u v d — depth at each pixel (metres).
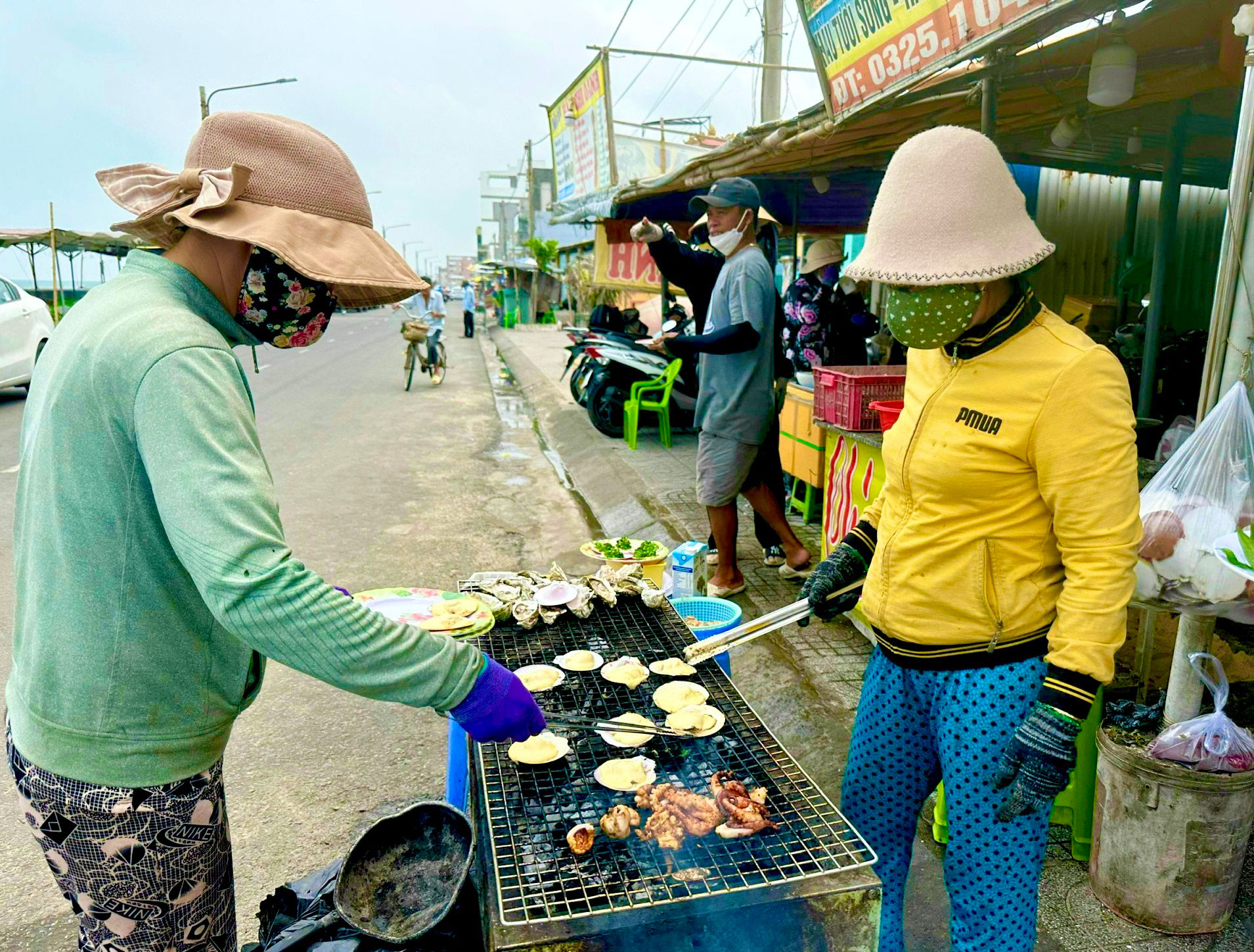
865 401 3.81
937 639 1.66
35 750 1.26
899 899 1.95
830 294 5.75
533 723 1.37
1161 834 2.14
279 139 1.34
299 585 1.16
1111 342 6.02
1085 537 1.46
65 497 1.20
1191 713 2.16
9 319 10.52
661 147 11.32
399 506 6.73
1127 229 7.16
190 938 1.40
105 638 1.23
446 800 2.55
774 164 5.35
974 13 2.38
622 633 2.47
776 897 1.40
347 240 1.35
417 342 13.64
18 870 2.57
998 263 1.41
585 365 9.79
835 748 3.12
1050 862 2.49
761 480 4.62
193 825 1.34
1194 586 1.82
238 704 1.40
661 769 1.82
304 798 2.96
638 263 9.53
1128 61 2.62
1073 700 1.43
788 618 2.05
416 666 1.24
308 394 13.15
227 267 1.34
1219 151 5.36
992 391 1.52
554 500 7.14
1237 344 1.88
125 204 1.38
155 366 1.16
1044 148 5.40
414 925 1.58
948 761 1.68
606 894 1.42
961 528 1.59
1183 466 1.89
